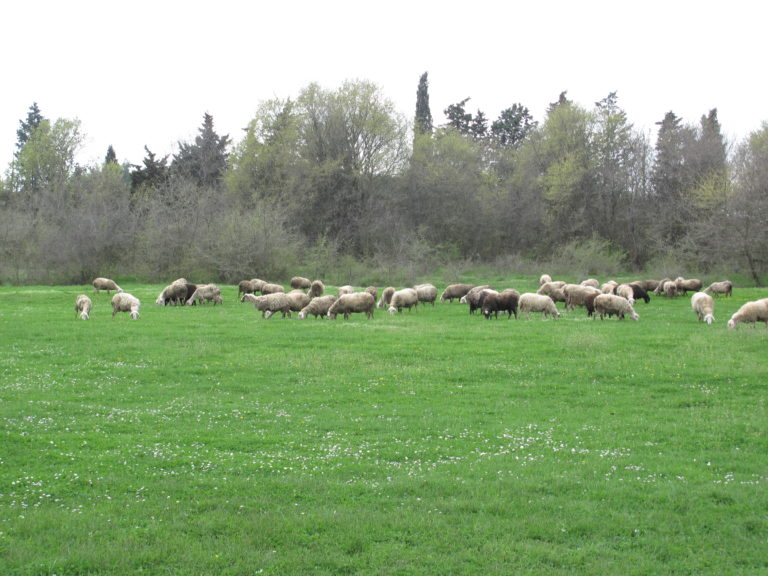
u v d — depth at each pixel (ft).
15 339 88.84
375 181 269.03
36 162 297.94
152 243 221.46
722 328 95.96
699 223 214.07
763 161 205.05
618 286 149.89
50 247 215.72
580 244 253.85
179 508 34.53
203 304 146.41
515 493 36.58
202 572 28.25
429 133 305.53
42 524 32.30
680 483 37.93
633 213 259.19
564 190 260.42
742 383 62.39
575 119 274.77
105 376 67.41
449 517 33.53
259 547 30.40
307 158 265.13
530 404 56.95
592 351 78.23
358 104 262.88
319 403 57.57
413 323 106.73
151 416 52.90
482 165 311.06
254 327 100.94
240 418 52.75
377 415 53.67
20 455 42.83
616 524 32.53
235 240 214.07
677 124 310.86
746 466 40.70
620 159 269.03
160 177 314.76
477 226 280.92
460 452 44.11
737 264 205.87
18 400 57.06
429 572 28.35
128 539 30.89
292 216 248.32
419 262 233.55
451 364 72.59
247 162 263.29
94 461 41.86
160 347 82.94
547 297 114.62
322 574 28.19
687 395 59.06
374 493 36.76
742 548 30.12
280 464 41.55
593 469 40.42
